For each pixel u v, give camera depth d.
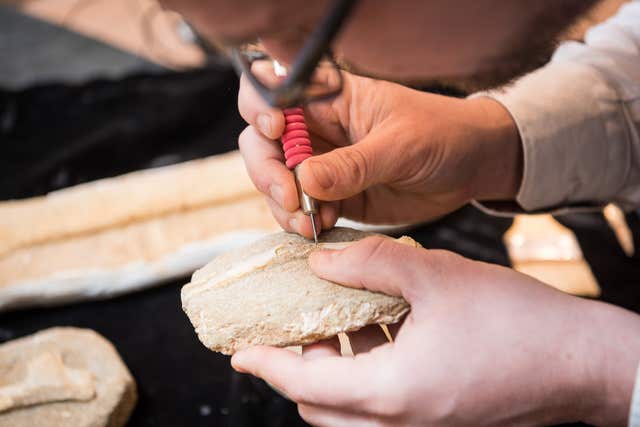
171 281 0.59
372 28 0.28
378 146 0.43
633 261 0.57
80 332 0.53
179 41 0.84
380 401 0.37
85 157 0.68
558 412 0.38
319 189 0.40
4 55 0.81
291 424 0.48
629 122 0.49
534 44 0.30
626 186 0.51
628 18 0.50
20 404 0.48
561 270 0.56
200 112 0.72
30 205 0.62
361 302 0.38
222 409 0.50
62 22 0.87
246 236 0.59
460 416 0.37
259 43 0.31
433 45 0.28
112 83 0.75
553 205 0.51
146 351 0.54
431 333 0.37
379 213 0.52
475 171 0.48
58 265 0.58
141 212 0.61
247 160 0.44
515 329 0.37
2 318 0.57
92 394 0.49
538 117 0.47
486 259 0.58
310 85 0.30
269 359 0.38
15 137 0.71
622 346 0.37
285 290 0.39
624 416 0.37
